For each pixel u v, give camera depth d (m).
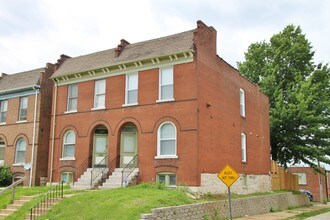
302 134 31.34
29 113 26.73
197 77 19.67
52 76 25.38
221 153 21.45
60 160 24.00
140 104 21.31
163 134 20.31
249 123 26.20
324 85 33.75
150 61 21.22
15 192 18.91
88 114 23.48
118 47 23.48
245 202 20.25
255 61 38.19
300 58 35.62
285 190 30.92
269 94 33.66
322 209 28.78
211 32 21.89
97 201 14.88
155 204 13.96
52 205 15.58
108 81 23.08
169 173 19.52
